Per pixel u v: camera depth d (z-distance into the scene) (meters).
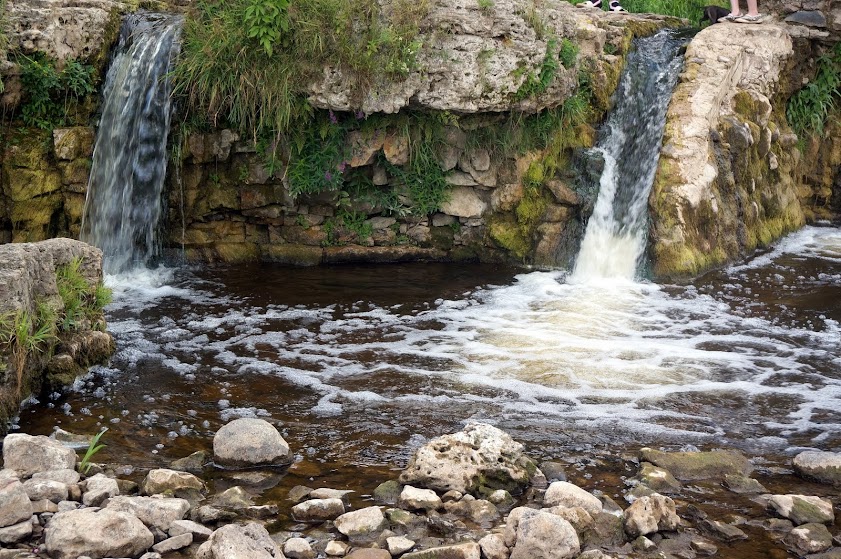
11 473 5.09
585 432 6.36
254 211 10.84
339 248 10.88
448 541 4.81
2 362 6.21
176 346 8.04
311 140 10.48
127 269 10.44
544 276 10.44
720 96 11.32
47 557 4.43
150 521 4.79
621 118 11.66
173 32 10.52
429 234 11.05
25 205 9.93
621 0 15.39
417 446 6.11
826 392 7.20
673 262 10.17
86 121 10.48
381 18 10.05
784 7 13.06
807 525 4.99
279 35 9.90
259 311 9.09
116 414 6.54
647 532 4.88
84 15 10.38
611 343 8.23
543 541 4.57
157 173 10.42
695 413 6.76
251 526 4.58
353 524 4.91
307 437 6.22
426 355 7.89
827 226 12.87
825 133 13.11
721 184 10.91
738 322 8.88
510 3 10.21
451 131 10.62
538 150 10.97
